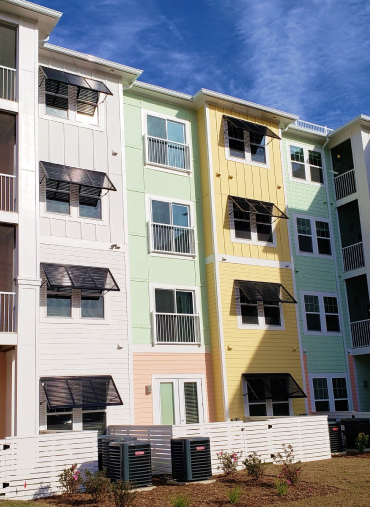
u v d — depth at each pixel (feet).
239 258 72.64
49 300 58.49
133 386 61.72
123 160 66.90
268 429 54.49
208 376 68.03
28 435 43.73
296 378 72.79
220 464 49.62
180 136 74.18
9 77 57.26
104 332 60.59
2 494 40.40
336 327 81.97
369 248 81.76
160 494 40.65
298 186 84.23
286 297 74.64
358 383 81.35
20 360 48.96
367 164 84.23
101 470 46.06
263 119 80.48
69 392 54.70
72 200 62.13
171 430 48.39
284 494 40.14
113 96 68.08
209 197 72.49
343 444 64.69
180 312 68.28
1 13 55.88
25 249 51.49
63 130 63.41
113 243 63.52
